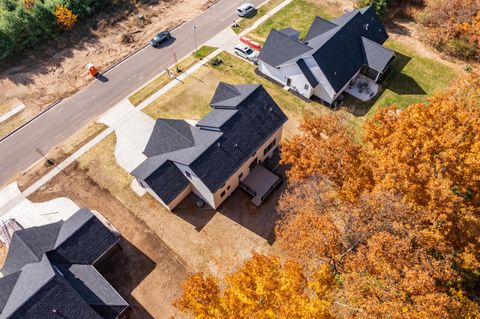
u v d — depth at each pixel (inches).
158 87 1819.6
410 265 893.2
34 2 2103.8
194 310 962.1
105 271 1216.8
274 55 1760.6
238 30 2139.5
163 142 1348.4
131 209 1371.8
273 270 908.6
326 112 1675.7
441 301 783.1
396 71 1870.1
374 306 802.8
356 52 1747.0
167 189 1267.2
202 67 1918.1
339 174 1156.5
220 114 1370.6
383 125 1211.2
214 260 1245.7
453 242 1005.8
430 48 1996.8
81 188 1435.8
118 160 1520.7
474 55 1914.4
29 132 1635.1
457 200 938.1
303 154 1214.9
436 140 1077.8
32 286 978.1
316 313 778.2
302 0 2353.6
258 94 1406.3
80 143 1585.9
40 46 2010.3
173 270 1224.2
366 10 1868.8
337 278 970.1
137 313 1135.6
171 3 2362.2
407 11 2198.6
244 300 847.1
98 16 2203.5
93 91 1806.1
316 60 1593.3
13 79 1863.9
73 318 970.1
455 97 1321.4
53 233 1175.6
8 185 1451.8
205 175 1218.0
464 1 1984.5
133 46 2052.2
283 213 1305.4
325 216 1018.7
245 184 1382.9
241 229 1316.4
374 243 885.2
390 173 1030.4
